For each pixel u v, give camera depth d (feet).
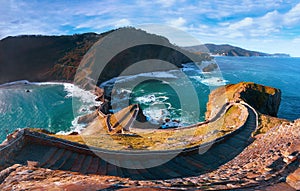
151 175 28.50
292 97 197.26
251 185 15.69
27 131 34.32
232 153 40.29
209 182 17.57
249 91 122.31
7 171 20.51
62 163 29.63
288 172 17.34
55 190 13.84
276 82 269.64
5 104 193.06
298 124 33.09
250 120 68.49
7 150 29.37
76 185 14.76
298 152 20.51
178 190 14.51
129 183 16.35
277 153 22.71
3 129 138.92
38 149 32.71
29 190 14.25
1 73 314.14
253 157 29.58
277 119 67.56
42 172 20.35
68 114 163.12
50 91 246.68
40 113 167.53
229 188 15.35
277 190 14.64
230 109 91.66
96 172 27.32
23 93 238.68
